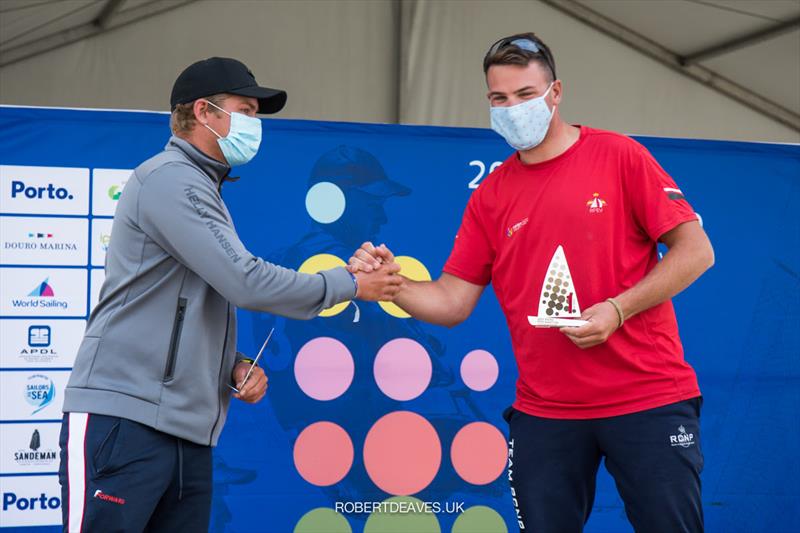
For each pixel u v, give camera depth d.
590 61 4.90
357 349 3.16
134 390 1.99
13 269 2.98
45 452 2.98
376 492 3.15
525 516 2.26
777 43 4.83
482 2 4.69
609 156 2.21
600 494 3.21
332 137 3.18
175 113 2.18
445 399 3.19
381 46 4.64
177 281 2.05
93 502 1.93
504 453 3.21
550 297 2.19
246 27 4.58
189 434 2.04
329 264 3.17
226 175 2.25
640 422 2.15
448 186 3.23
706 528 3.27
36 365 2.99
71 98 4.51
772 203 3.35
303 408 3.13
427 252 3.21
